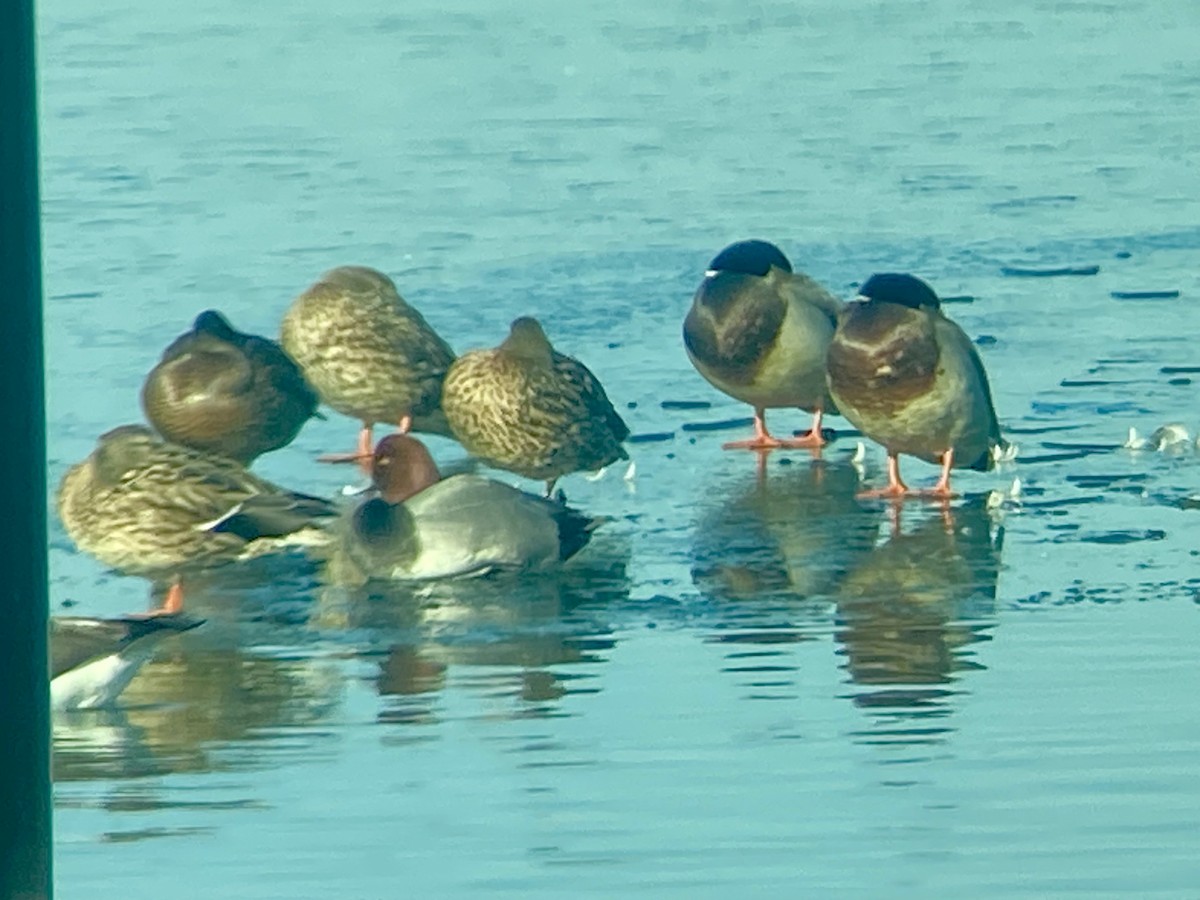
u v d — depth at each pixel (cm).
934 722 1199
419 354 1842
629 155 2811
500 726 1211
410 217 2478
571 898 998
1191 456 1745
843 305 1848
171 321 2083
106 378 1925
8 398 666
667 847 1046
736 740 1180
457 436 1719
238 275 2238
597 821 1080
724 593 1449
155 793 1127
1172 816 1076
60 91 3148
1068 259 2341
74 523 1558
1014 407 1869
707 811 1086
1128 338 2064
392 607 1438
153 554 1543
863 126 3003
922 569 1489
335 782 1137
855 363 1669
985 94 3222
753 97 3192
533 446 1689
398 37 3625
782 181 2683
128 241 2359
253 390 1742
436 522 1481
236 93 3155
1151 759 1143
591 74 3344
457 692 1269
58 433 1783
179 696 1273
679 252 2345
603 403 1717
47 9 3869
